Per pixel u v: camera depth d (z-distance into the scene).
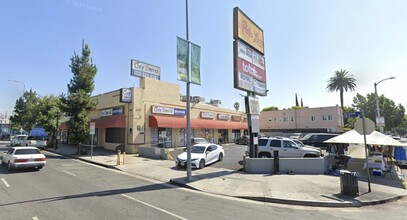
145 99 26.62
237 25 15.23
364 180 12.61
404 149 18.08
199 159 15.90
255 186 10.87
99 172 14.62
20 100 48.97
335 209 8.17
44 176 12.69
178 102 30.91
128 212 7.04
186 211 7.36
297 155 17.30
